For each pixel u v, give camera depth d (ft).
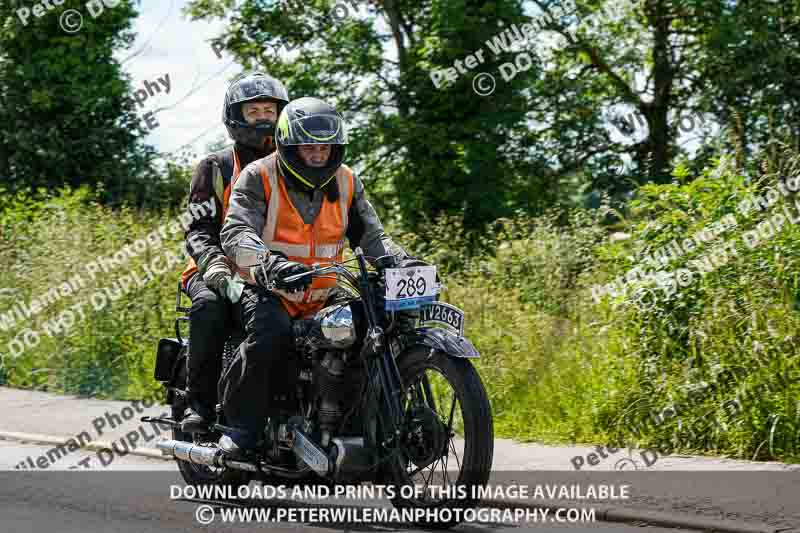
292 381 24.73
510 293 49.34
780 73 92.94
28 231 62.90
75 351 49.85
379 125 97.25
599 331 37.65
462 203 96.43
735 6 99.14
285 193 25.22
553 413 36.60
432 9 92.12
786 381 31.30
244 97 28.07
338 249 25.81
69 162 106.83
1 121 106.01
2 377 51.75
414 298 23.53
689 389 32.86
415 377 23.79
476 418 22.57
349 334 23.48
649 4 104.88
